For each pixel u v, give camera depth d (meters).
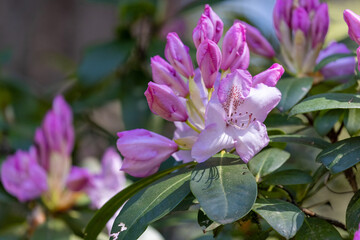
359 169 0.92
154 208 0.81
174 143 0.84
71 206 1.13
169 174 0.84
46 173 1.10
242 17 1.16
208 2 1.21
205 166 0.81
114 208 0.86
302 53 0.95
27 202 1.13
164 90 0.83
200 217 0.83
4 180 1.10
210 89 0.84
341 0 1.20
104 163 1.11
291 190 0.89
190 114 0.85
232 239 0.96
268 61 1.07
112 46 1.29
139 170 0.84
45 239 1.10
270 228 0.86
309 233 0.82
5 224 1.20
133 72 1.34
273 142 0.89
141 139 0.83
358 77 0.88
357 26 0.82
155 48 1.30
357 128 0.85
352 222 0.81
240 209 0.78
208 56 0.83
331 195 1.11
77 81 1.36
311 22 0.94
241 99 0.81
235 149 0.84
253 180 0.79
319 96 0.83
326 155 0.82
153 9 1.31
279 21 0.96
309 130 1.11
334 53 0.96
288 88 0.89
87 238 0.86
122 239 0.81
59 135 1.10
